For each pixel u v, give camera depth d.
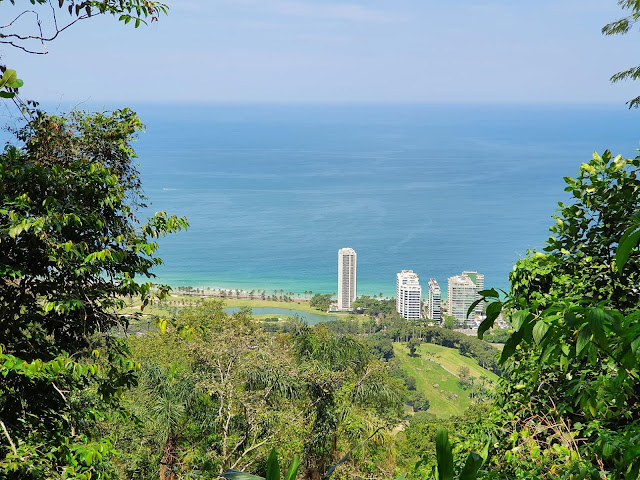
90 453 5.60
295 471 1.09
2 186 5.30
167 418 10.52
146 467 10.64
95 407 7.21
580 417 4.32
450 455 1.13
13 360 5.00
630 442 1.76
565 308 1.39
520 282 5.20
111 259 6.23
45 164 6.53
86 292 6.11
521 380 4.85
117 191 6.58
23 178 5.79
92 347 6.12
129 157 7.09
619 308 3.87
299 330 13.02
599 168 4.68
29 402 5.84
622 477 1.67
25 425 5.80
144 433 10.70
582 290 4.42
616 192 4.55
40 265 6.06
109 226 6.65
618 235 4.46
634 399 2.67
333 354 12.55
